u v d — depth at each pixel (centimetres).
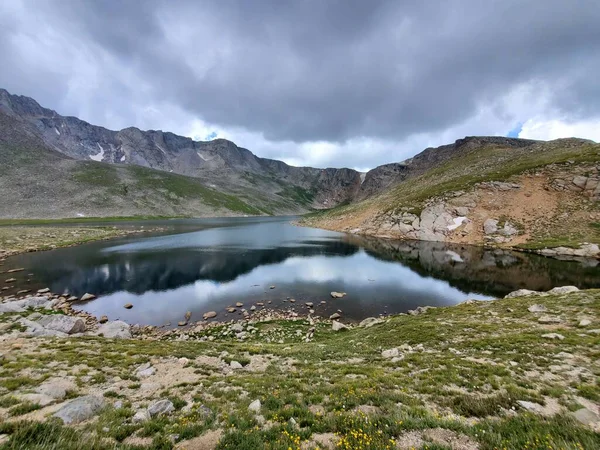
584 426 690
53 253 6419
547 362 1223
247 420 776
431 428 692
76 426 706
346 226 12094
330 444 654
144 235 10331
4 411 761
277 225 16012
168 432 699
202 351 1703
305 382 1192
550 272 4450
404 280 4600
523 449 576
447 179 11956
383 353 1645
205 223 17288
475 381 1096
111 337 2158
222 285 4372
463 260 5753
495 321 2041
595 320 1728
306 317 3112
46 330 1995
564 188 7306
